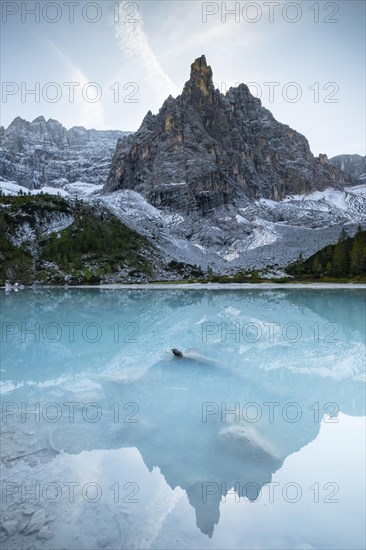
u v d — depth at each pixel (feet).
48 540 19.75
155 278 394.73
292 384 48.21
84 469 27.40
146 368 55.67
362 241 367.25
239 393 45.09
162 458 29.30
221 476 26.71
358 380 49.57
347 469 27.50
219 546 19.51
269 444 31.40
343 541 19.99
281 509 22.85
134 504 23.22
